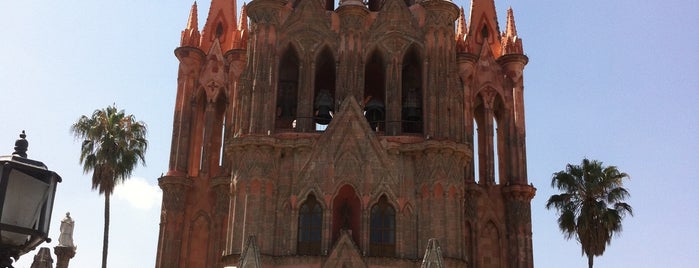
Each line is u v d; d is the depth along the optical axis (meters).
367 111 50.78
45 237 9.10
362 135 46.47
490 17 58.12
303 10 50.50
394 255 44.34
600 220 49.97
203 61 56.72
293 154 46.50
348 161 45.84
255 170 45.53
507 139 53.53
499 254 50.84
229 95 54.62
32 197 9.00
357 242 45.28
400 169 46.12
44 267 44.44
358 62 49.06
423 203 45.38
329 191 45.03
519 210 51.50
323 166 45.78
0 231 8.75
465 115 53.12
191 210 52.28
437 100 47.91
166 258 50.25
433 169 45.62
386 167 45.91
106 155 51.34
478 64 55.34
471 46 55.97
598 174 51.16
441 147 45.88
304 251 44.56
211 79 55.53
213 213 51.81
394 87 48.78
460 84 49.53
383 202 45.69
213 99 55.03
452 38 49.94
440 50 49.03
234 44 56.38
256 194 45.09
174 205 51.72
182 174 52.53
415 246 44.53
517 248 50.59
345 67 48.62
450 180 45.59
